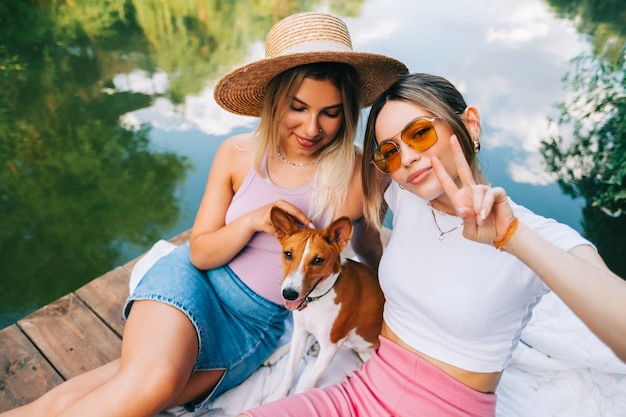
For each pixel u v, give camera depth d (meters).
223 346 1.80
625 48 6.01
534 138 4.91
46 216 4.06
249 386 1.93
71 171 4.63
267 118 1.69
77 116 5.55
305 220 1.74
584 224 3.95
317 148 1.74
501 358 1.40
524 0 11.20
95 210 4.14
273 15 10.08
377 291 1.87
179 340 1.56
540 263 0.97
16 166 4.68
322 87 1.54
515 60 6.93
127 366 1.47
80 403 1.41
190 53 7.69
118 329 2.28
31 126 5.33
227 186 1.92
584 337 2.04
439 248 1.40
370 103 2.00
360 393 1.50
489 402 1.42
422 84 1.31
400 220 1.55
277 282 1.86
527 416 1.81
